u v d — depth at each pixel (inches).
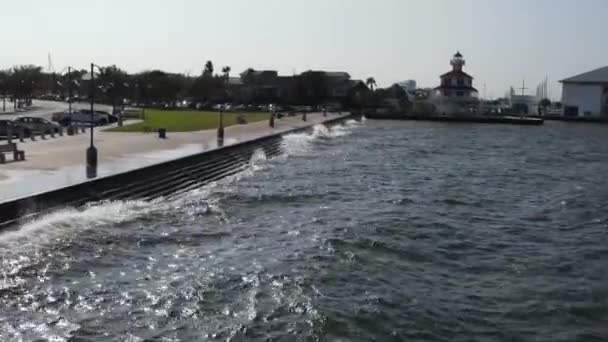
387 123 4781.0
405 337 544.1
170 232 887.1
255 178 1502.2
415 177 1578.5
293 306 598.9
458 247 853.2
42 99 5546.3
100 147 1565.0
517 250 847.7
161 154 1440.7
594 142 3171.8
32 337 513.7
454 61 5984.3
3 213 775.1
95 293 619.5
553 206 1194.6
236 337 528.7
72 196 935.7
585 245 881.5
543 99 7303.2
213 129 2449.6
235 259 756.0
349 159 2009.1
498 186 1464.1
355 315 583.2
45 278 653.3
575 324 586.6
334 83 5954.7
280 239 861.2
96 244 791.7
